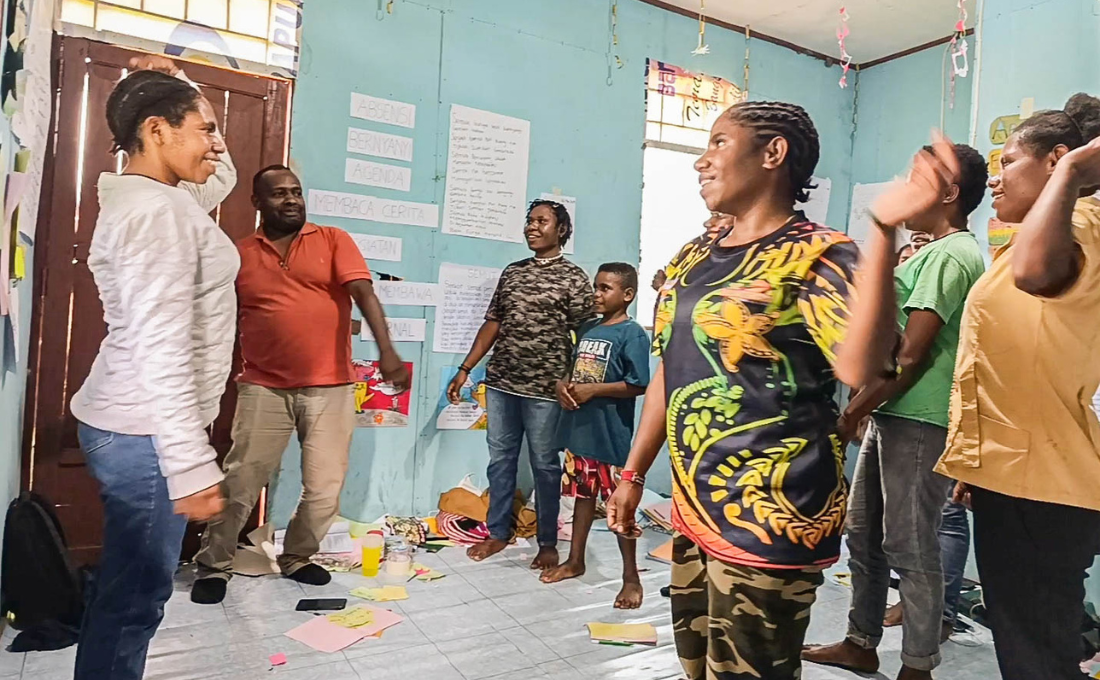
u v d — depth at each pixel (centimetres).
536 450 279
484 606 238
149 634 138
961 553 227
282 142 284
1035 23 259
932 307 175
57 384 252
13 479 225
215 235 142
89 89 252
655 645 213
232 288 149
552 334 282
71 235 252
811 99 420
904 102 408
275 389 246
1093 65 242
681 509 127
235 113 276
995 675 204
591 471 259
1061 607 137
